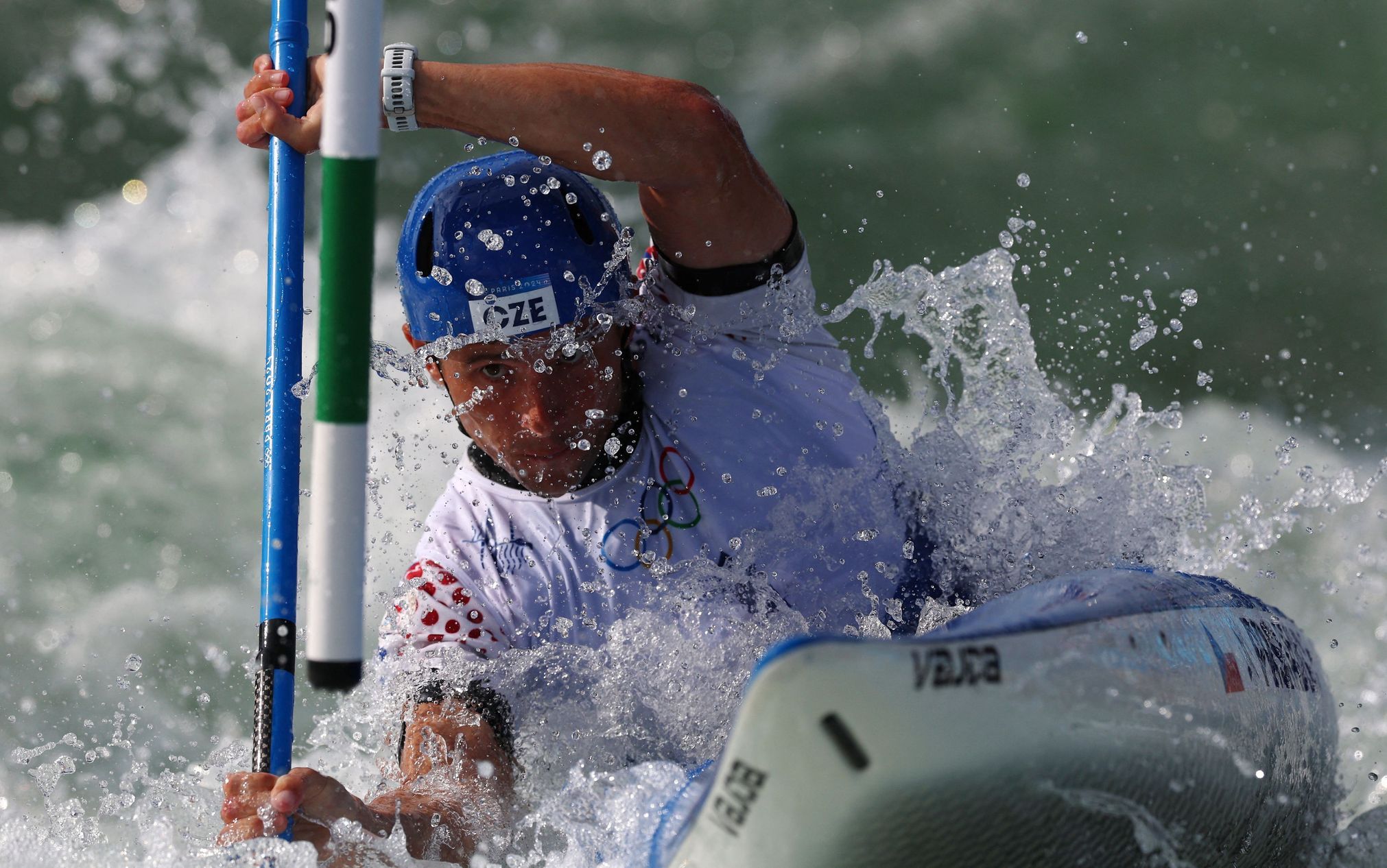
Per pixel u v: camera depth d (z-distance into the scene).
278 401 8.45
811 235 20.36
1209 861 6.86
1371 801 8.87
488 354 8.02
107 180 22.38
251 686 13.01
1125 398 10.18
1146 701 6.39
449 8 26.42
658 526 8.56
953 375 17.55
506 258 7.92
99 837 8.41
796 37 25.28
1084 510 9.42
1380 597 12.51
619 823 7.39
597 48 25.38
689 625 8.49
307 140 8.52
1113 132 22.22
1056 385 11.33
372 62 5.80
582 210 8.24
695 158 7.98
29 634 13.62
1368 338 18.00
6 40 24.52
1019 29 24.80
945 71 23.94
